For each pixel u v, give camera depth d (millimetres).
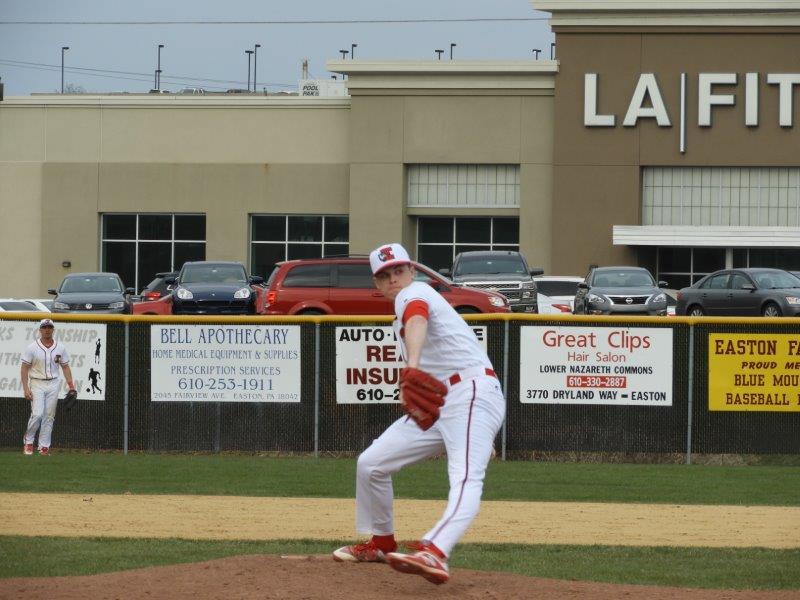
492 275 74750
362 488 18828
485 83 108688
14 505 29766
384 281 18203
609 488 34062
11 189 116438
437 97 109750
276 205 113250
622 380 40844
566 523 27812
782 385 40656
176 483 34219
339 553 19500
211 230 114062
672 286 107375
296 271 62000
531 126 108562
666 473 37719
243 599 17312
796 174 105750
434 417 17234
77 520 27562
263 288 73938
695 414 40719
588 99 106625
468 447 17422
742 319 40625
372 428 41594
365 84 110438
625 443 40812
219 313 68875
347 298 61438
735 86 105375
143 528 26531
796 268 105438
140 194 114875
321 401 41688
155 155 114750
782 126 104750
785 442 40594
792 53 104562
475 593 17969
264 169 113250
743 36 105062
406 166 111438
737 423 40656
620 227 104625
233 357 42031
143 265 115750
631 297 74938
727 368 40719
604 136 106750
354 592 17703
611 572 21656
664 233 103688
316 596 17469
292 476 35969
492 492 33125
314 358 41719
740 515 29109
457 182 110812
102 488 33062
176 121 114375
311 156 112812
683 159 106000
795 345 40625
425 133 109938
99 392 42594
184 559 22438
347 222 113188
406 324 17266
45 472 36469
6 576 20609
